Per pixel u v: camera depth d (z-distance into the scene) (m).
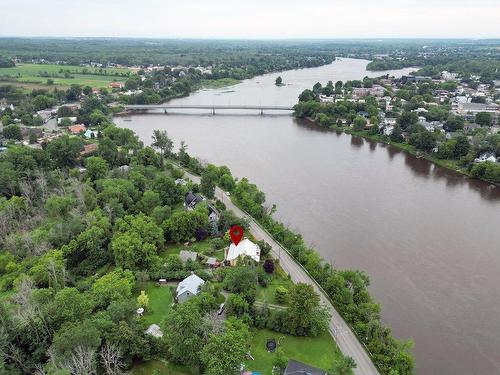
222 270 124.06
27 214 158.75
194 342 87.94
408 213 178.88
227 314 104.75
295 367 87.00
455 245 152.50
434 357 101.38
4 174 175.88
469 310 117.75
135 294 118.00
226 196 185.50
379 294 123.75
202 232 147.75
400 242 153.75
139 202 163.75
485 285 129.00
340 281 114.69
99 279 117.00
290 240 141.75
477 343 106.06
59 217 152.75
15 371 83.38
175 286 121.56
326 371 89.50
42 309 94.31
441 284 129.12
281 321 103.94
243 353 84.81
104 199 160.62
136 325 96.44
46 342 91.06
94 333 84.06
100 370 86.69
